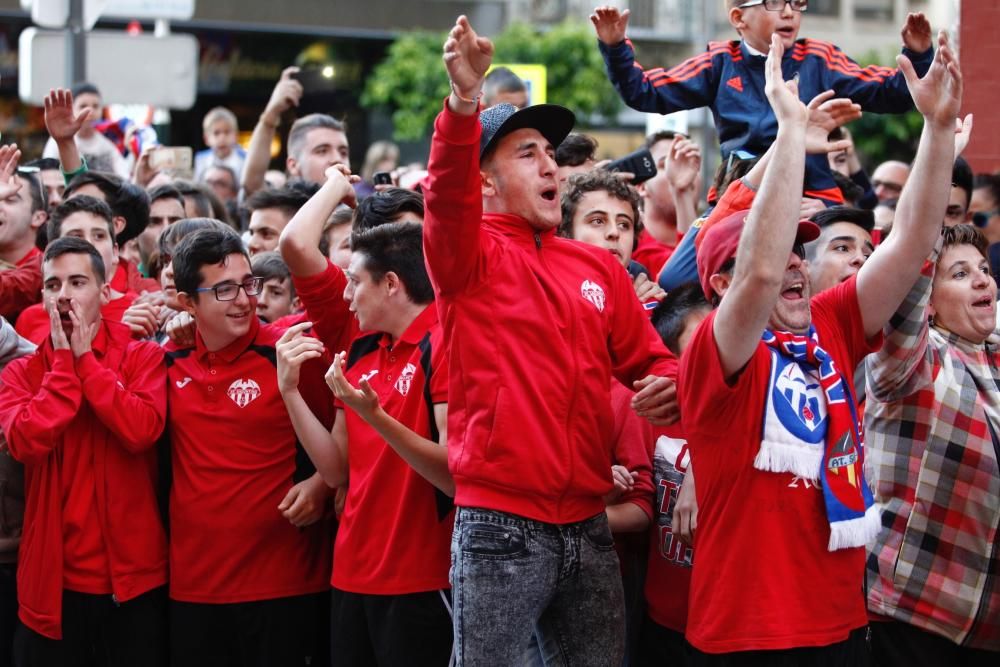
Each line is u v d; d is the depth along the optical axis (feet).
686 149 37.37
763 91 32.42
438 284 21.52
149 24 107.34
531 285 21.70
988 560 25.46
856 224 27.66
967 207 35.29
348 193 29.32
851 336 21.86
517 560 21.12
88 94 52.49
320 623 28.94
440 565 25.05
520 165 22.31
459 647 21.33
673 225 41.37
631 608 27.20
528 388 21.21
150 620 28.86
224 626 28.35
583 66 106.22
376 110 115.44
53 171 44.34
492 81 43.32
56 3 52.60
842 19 128.26
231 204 56.65
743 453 20.56
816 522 20.58
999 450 25.59
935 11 126.93
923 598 25.63
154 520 29.07
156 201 41.16
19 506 30.40
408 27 119.85
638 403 22.22
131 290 37.37
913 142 104.68
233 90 115.14
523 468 21.06
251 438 28.45
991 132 40.93
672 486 25.95
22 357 30.42
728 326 19.84
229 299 28.37
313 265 27.89
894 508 25.89
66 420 27.94
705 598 20.94
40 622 28.48
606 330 22.50
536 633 23.22
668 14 127.95
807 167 32.65
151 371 29.17
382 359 26.63
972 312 26.25
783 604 20.30
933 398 25.52
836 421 20.70
